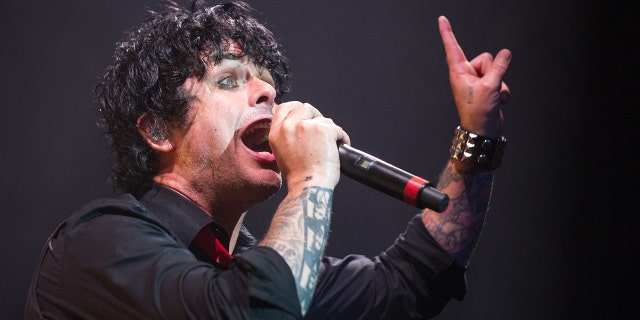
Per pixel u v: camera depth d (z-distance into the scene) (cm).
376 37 591
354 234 568
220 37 253
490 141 236
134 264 199
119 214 212
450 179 244
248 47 254
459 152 239
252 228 538
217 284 190
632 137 588
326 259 258
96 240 204
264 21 576
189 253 211
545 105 599
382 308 243
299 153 213
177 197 240
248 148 251
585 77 596
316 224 201
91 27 539
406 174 210
